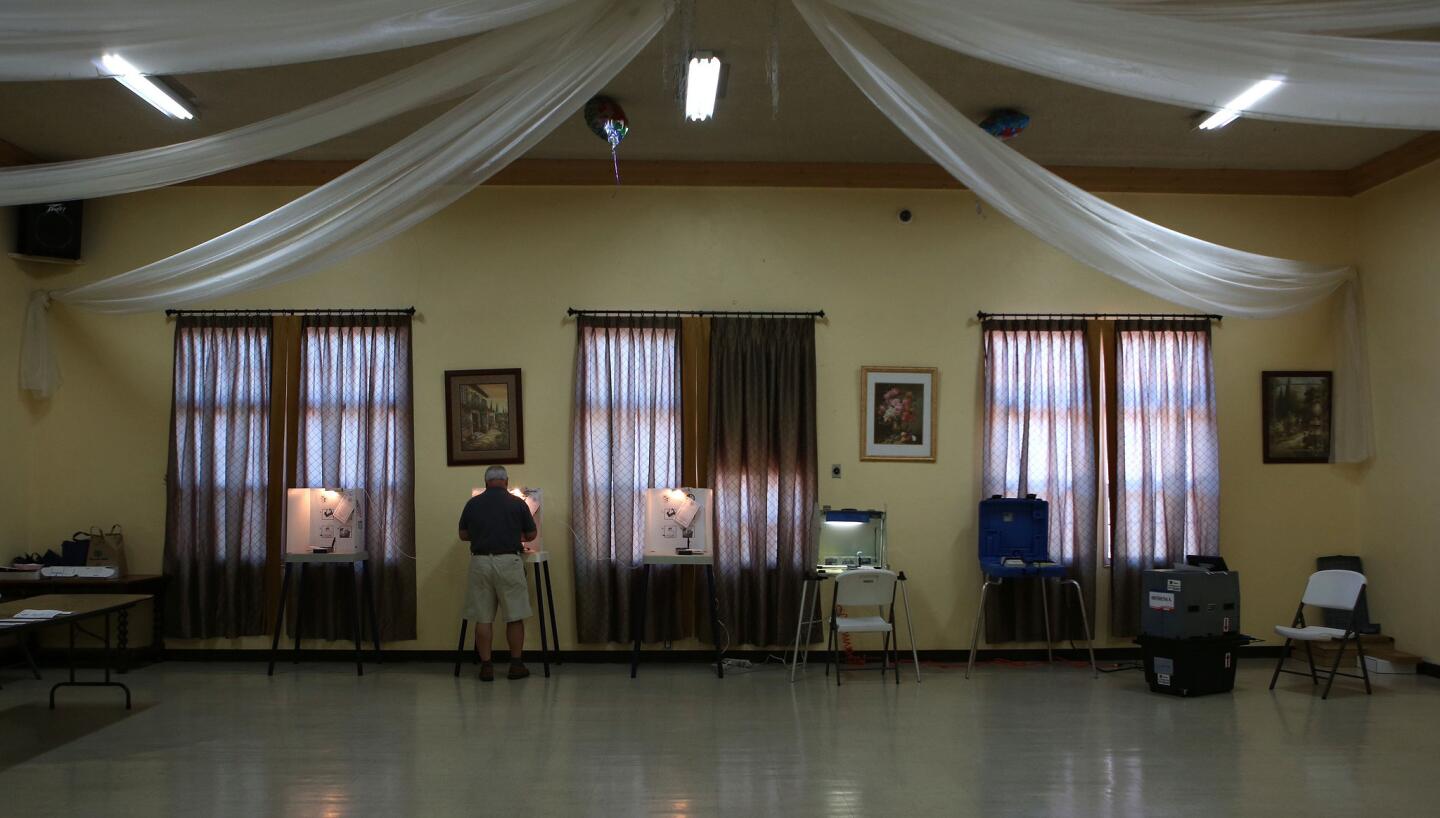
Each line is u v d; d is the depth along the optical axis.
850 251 8.16
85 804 4.51
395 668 7.64
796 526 7.90
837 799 4.58
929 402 8.10
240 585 7.85
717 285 8.10
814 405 7.98
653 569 7.87
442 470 7.99
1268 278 6.34
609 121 6.66
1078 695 6.79
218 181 8.04
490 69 4.52
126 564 7.89
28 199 5.12
